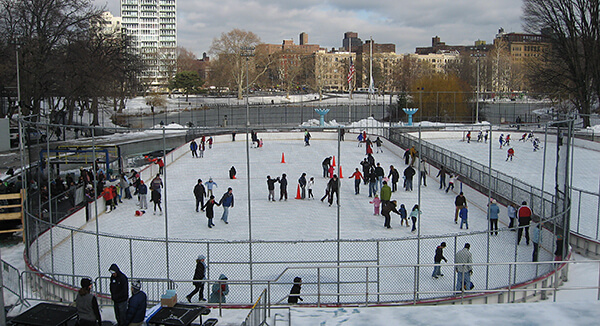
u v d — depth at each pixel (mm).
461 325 11109
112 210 26750
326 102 124000
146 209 26953
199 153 45406
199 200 26234
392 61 185875
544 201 20984
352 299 15180
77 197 25062
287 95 133625
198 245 20016
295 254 18703
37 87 55531
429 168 35750
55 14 56219
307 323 11547
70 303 12992
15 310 12844
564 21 59562
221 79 140750
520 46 195750
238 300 15133
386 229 22734
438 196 29703
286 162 41469
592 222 22969
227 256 18578
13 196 21391
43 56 54000
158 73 180500
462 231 22312
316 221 24234
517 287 15320
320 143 53219
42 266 17766
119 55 70125
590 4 56781
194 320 11523
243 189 31812
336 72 191250
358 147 49969
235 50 120000
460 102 72125
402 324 11305
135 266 17719
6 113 59281
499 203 24078
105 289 15852
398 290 15695
